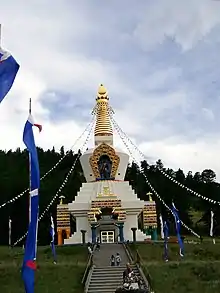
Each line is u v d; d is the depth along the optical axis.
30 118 19.64
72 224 65.81
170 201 101.44
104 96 67.88
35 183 18.73
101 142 65.19
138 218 61.59
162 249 47.94
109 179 62.19
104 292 30.72
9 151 126.31
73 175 108.31
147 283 31.31
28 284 17.92
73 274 35.28
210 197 101.75
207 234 95.94
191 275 34.41
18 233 85.12
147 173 116.88
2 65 17.88
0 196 86.81
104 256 43.97
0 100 17.59
